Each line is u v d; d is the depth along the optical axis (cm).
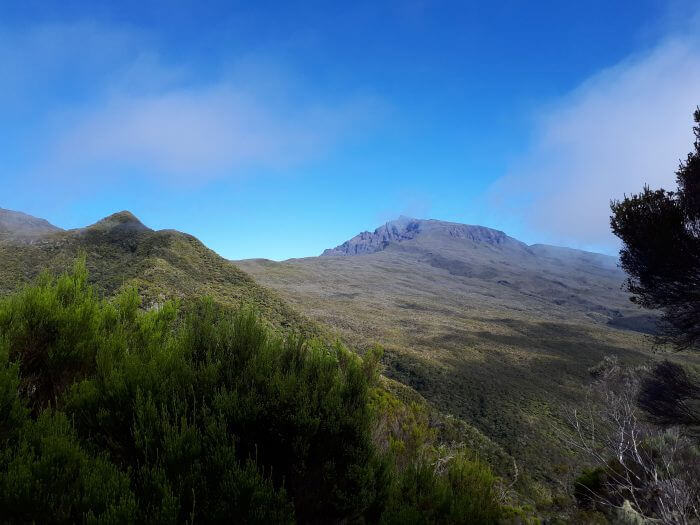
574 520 627
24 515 233
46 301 401
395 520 308
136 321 495
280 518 271
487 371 7644
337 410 354
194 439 287
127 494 245
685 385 909
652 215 889
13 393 293
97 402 321
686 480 538
